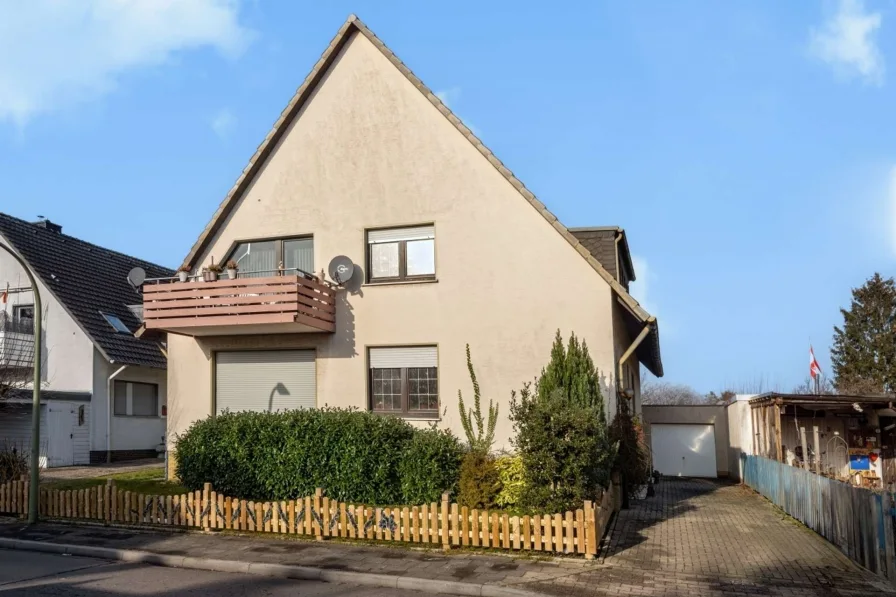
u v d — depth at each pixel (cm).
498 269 1587
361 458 1388
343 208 1694
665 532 1305
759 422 2191
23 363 2366
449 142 1641
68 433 2316
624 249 1991
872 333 4400
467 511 1138
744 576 991
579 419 1146
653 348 2050
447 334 1600
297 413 1476
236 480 1448
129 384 2623
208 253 1778
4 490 1450
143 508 1329
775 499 1703
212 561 1075
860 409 2061
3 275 2514
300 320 1530
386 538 1182
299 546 1163
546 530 1095
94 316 2539
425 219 1638
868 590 924
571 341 1438
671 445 2775
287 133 1752
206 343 1747
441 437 1398
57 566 1085
